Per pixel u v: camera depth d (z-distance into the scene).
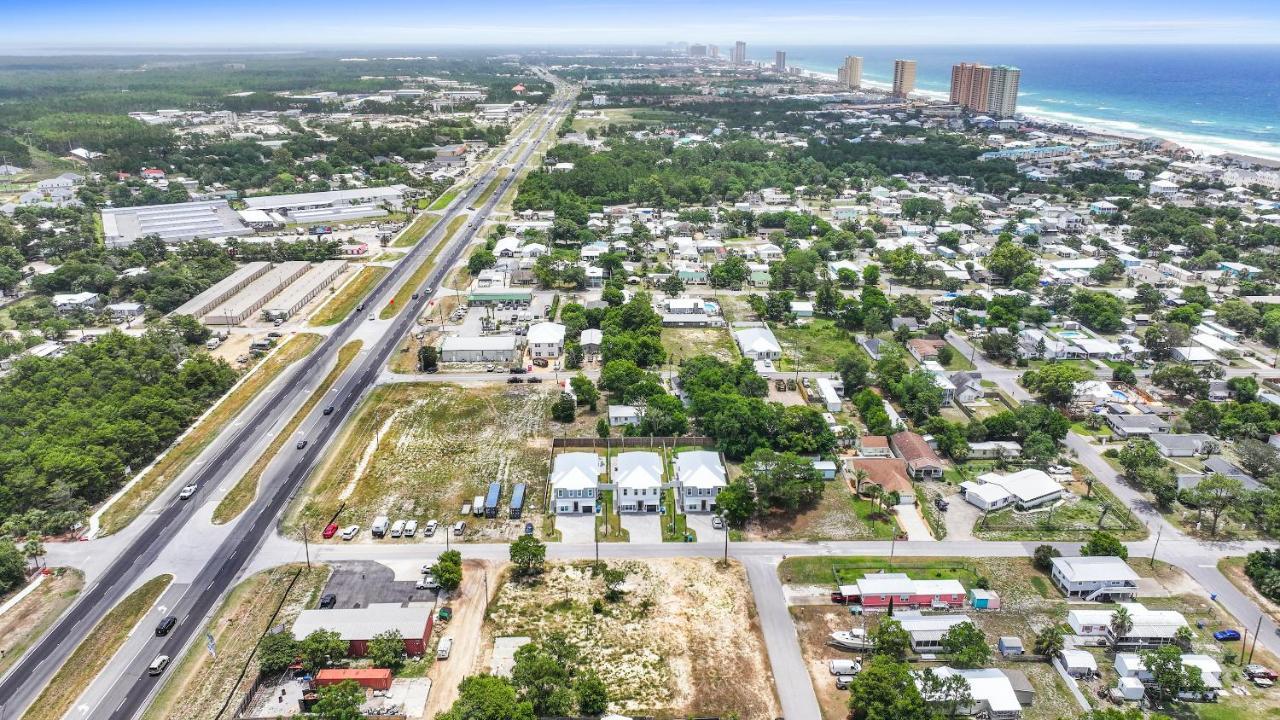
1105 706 91.06
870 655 99.25
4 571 109.19
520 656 94.06
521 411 166.88
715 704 91.19
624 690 93.12
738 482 127.88
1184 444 150.25
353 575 113.44
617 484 131.00
